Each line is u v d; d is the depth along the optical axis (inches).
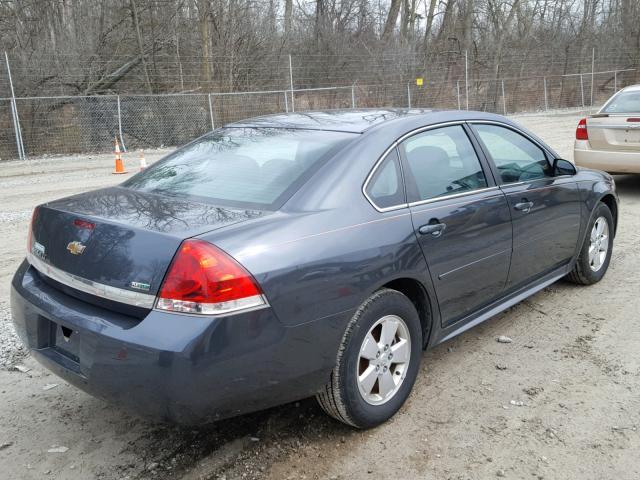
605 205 210.4
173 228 107.7
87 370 107.3
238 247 104.5
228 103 797.9
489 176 158.4
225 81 877.2
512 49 1239.5
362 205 124.0
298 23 1135.6
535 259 173.3
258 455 120.1
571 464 116.0
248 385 104.7
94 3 866.8
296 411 135.6
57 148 713.6
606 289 207.9
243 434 127.0
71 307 112.0
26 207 377.4
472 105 1088.8
